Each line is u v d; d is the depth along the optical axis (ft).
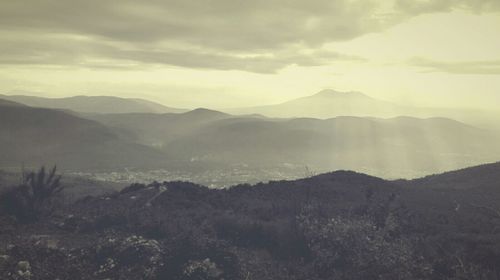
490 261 309.42
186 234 346.33
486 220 391.45
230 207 413.39
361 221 378.53
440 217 395.34
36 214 386.93
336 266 326.85
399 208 407.85
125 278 292.20
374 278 308.81
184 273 300.81
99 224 364.17
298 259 334.24
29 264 287.69
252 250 338.95
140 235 344.90
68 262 300.61
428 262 321.32
